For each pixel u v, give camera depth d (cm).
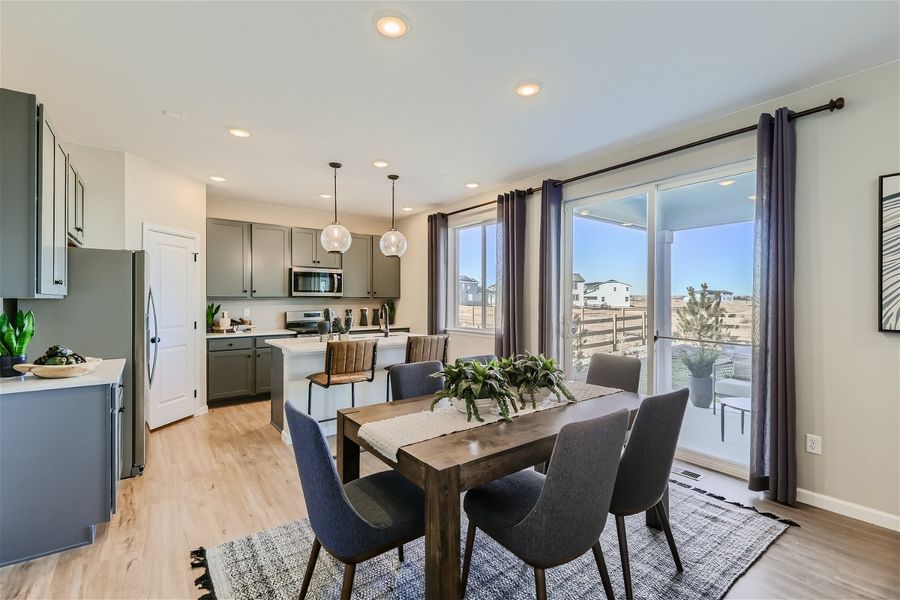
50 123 226
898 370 223
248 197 514
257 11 182
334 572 189
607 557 203
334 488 137
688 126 307
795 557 201
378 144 340
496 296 460
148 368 345
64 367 209
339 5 179
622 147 348
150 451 337
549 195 397
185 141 331
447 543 136
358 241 617
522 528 140
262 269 525
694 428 324
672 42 206
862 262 233
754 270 266
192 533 220
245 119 292
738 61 223
